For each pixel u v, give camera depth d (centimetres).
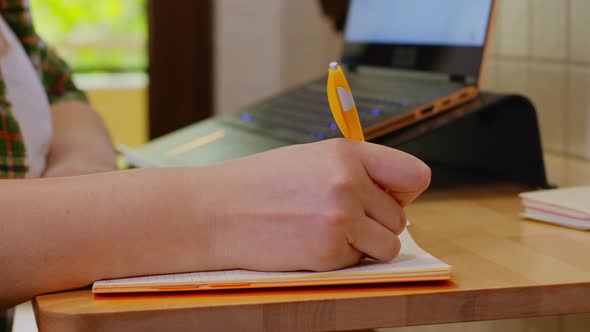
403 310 69
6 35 100
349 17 139
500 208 92
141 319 66
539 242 80
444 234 83
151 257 70
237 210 71
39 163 99
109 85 305
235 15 264
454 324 79
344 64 136
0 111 95
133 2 309
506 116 102
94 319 66
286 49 259
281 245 70
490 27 101
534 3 113
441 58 108
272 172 71
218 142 108
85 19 306
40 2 299
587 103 104
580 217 84
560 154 109
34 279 69
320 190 70
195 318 67
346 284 70
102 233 70
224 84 267
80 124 116
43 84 126
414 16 116
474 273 73
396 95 104
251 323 67
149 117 259
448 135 110
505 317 70
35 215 70
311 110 110
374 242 70
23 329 70
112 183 71
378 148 72
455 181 104
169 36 255
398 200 73
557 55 109
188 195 71
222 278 69
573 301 71
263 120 113
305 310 68
